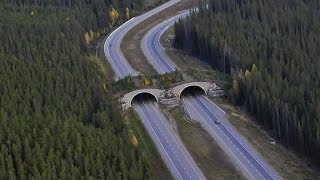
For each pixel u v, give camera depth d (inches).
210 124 7588.6
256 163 6643.7
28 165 5841.5
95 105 7278.5
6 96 7052.2
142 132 7465.6
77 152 6038.4
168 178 6456.7
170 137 7298.2
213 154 6884.8
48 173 5659.5
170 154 6924.2
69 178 5684.1
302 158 6771.7
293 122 6904.5
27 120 6594.5
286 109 7052.2
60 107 6943.9
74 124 6555.1
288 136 6993.1
